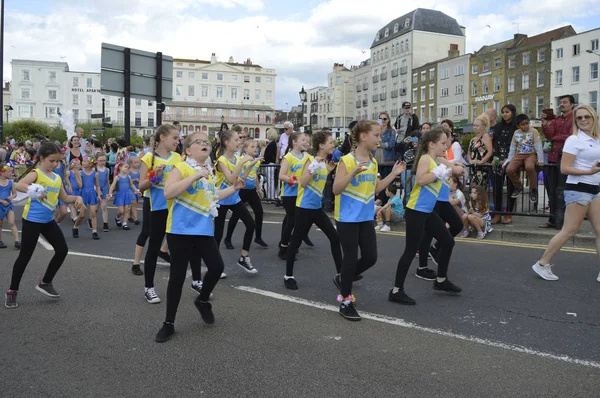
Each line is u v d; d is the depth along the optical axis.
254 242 8.89
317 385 3.46
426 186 5.20
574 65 44.12
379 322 4.75
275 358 3.92
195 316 4.96
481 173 9.45
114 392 3.40
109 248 8.59
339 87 87.00
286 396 3.32
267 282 6.26
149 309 5.21
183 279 4.36
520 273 6.45
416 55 66.31
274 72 98.81
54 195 5.39
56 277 6.54
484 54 53.59
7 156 20.98
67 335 4.47
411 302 5.28
